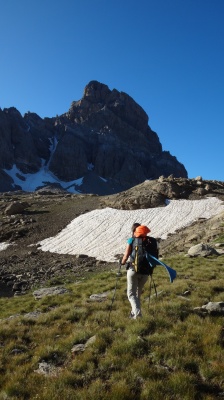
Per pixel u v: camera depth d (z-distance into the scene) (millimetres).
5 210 70438
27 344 9258
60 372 7066
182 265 22297
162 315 9617
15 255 45844
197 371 6785
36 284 29609
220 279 15820
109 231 54719
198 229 46562
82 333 8953
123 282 17734
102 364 7109
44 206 76000
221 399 5875
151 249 9703
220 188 74312
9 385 6559
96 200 76375
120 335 8508
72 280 29531
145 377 6566
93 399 5891
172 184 72062
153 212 61938
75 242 50938
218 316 9656
